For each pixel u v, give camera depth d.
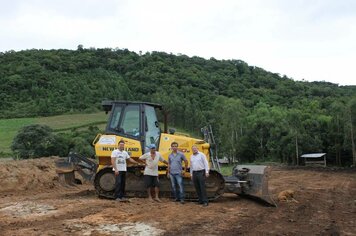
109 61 116.38
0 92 94.62
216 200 13.54
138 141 13.52
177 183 12.77
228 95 104.38
